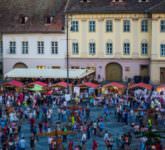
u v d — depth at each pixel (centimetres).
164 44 11475
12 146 5994
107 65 11944
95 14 11794
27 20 12219
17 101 8844
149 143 4150
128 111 8019
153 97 8750
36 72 10631
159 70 11544
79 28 11912
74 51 12012
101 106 9175
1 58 12369
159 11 11381
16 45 12212
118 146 6281
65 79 10512
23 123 7931
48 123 7512
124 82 11731
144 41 11725
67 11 11850
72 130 7094
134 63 11812
